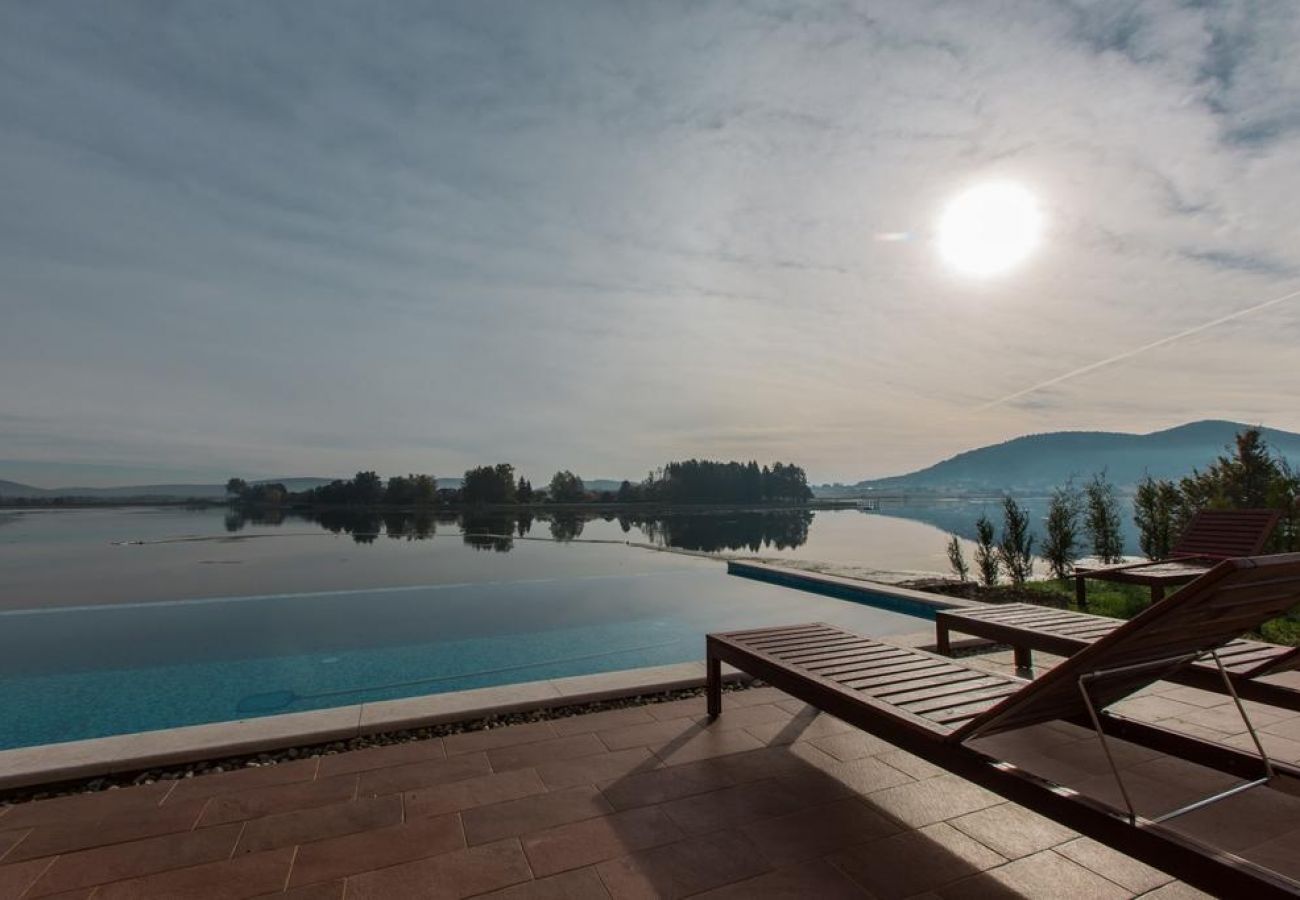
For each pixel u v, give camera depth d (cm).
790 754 262
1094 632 320
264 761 262
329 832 205
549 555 1697
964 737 175
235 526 3173
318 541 2220
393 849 194
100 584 1162
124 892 174
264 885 177
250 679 575
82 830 208
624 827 205
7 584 1167
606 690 331
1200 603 141
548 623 802
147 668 611
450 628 778
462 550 1873
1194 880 127
